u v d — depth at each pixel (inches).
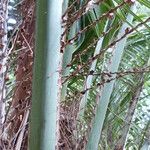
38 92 24.1
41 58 24.2
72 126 50.8
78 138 50.3
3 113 36.8
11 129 39.9
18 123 40.1
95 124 49.1
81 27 64.0
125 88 70.6
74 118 51.6
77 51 66.3
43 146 24.0
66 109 51.5
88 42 65.8
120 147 60.9
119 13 44.4
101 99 49.2
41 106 24.0
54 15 24.6
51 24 24.4
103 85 46.8
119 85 70.7
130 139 76.2
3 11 36.4
